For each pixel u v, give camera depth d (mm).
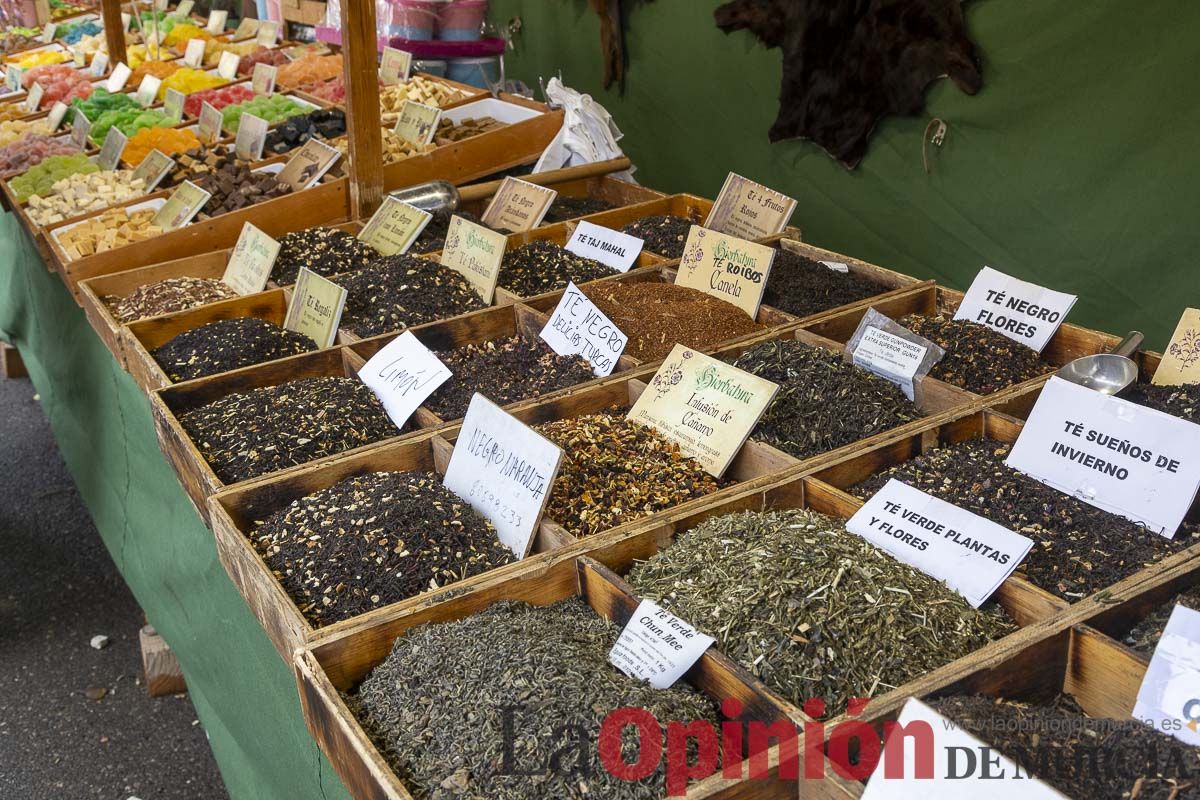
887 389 2318
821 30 4082
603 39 5500
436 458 2186
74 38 7758
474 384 2557
